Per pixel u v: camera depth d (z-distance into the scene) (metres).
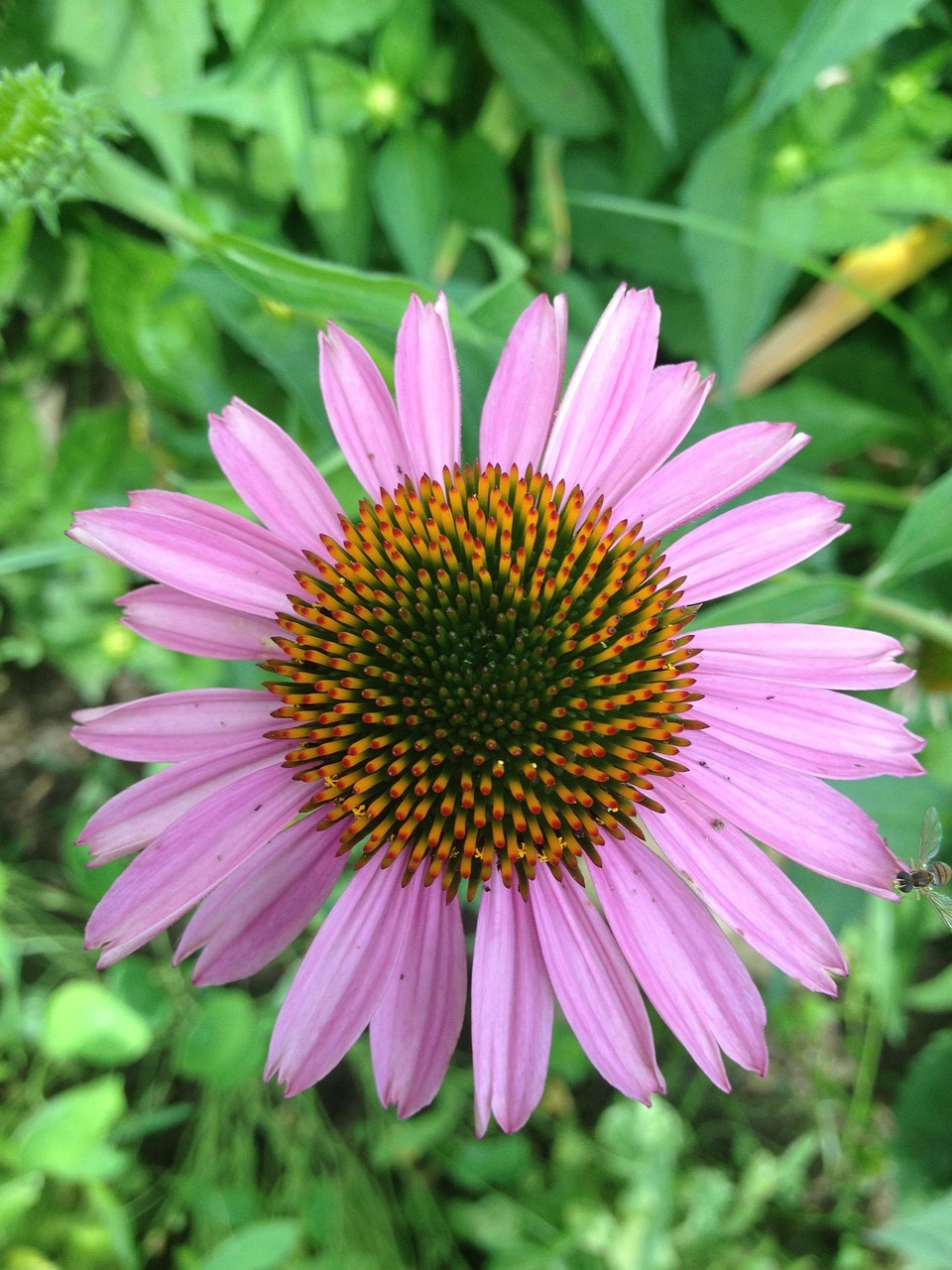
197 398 0.17
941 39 0.14
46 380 0.20
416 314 0.10
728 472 0.10
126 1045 0.16
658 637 0.10
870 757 0.09
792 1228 0.21
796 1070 0.22
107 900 0.09
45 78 0.10
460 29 0.15
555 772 0.10
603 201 0.14
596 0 0.11
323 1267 0.17
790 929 0.09
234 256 0.11
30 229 0.16
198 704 0.09
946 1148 0.19
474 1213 0.19
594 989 0.10
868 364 0.18
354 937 0.09
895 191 0.14
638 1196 0.19
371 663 0.10
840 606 0.12
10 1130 0.19
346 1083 0.20
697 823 0.10
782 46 0.14
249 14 0.13
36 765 0.21
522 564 0.10
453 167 0.16
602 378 0.10
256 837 0.09
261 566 0.09
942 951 0.21
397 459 0.10
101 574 0.19
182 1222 0.20
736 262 0.14
